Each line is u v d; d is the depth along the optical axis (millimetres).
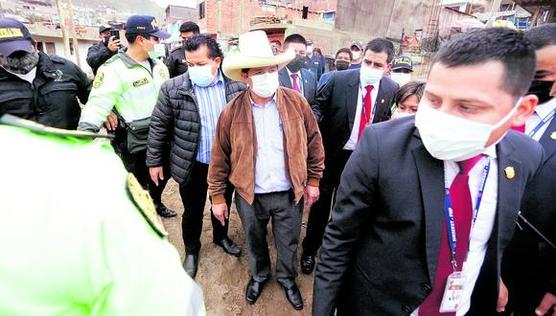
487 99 726
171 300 507
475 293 1088
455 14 13781
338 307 1275
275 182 1924
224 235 2760
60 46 25891
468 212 926
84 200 482
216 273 2551
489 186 930
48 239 448
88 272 466
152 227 569
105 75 2338
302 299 2320
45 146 525
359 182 981
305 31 12031
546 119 1297
